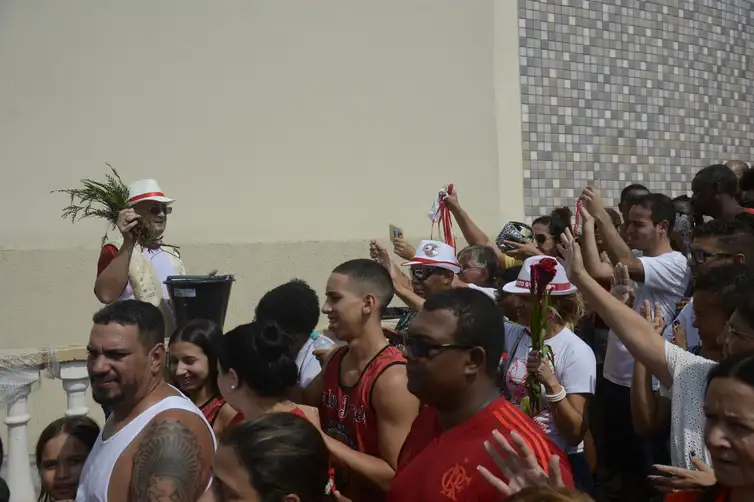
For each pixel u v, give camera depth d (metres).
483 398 2.08
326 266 6.55
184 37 6.04
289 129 6.45
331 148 6.64
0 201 5.48
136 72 5.88
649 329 2.54
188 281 3.69
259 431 1.89
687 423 2.36
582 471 3.35
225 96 6.20
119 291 3.96
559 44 7.70
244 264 6.20
